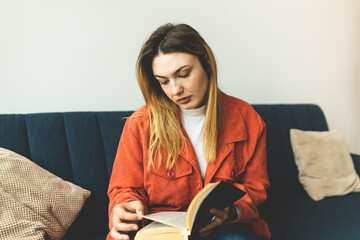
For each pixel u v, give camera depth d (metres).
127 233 0.71
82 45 1.41
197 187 0.88
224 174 0.90
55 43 1.36
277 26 1.88
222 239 0.68
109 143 1.22
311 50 2.02
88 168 1.15
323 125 1.76
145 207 0.81
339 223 1.19
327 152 1.58
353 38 2.16
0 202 0.85
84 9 1.40
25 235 0.83
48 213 0.93
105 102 1.47
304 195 1.56
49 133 1.13
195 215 0.56
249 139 0.96
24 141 1.08
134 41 1.51
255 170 0.95
